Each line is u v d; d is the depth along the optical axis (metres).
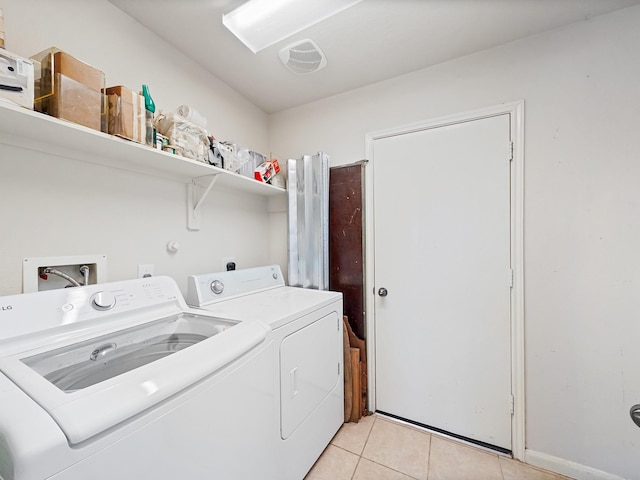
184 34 1.46
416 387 1.78
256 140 2.23
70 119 0.89
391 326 1.86
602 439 1.32
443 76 1.69
